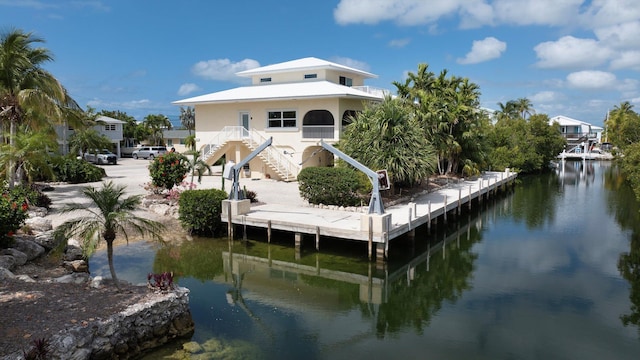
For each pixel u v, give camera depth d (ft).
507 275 46.55
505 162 139.13
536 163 157.89
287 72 111.14
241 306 36.52
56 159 83.15
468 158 107.86
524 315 35.81
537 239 62.49
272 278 44.16
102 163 144.36
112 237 29.96
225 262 48.34
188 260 47.75
